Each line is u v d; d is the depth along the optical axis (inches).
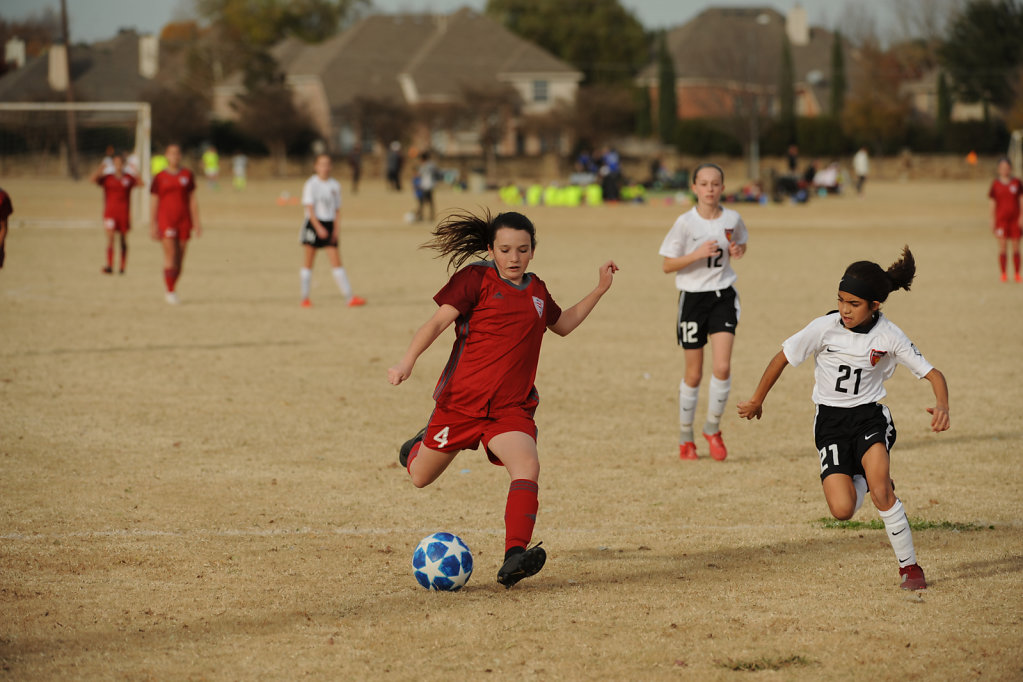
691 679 639.1
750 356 1909.4
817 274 3154.5
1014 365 1796.3
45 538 930.7
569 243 4210.1
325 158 2448.3
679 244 1243.8
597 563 873.5
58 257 3528.5
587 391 1631.4
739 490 1117.7
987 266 3344.0
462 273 790.5
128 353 1879.9
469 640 700.0
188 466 1192.2
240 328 2171.5
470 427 797.9
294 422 1408.7
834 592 791.7
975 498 1072.2
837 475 813.9
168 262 2498.8
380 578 832.3
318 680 640.4
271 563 869.8
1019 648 681.6
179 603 773.9
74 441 1291.8
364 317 2335.1
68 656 676.7
